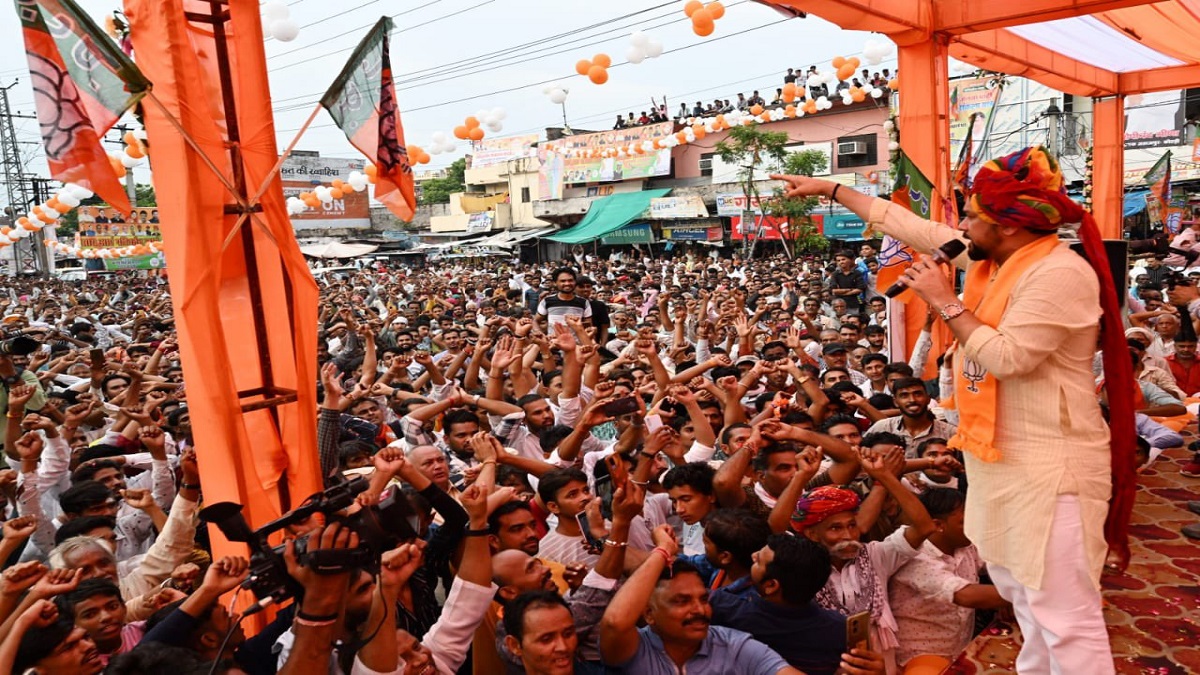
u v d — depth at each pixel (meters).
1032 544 2.34
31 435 4.97
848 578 3.65
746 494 4.54
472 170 47.69
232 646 2.74
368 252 45.53
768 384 7.38
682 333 10.02
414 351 10.80
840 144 29.52
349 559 2.22
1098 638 2.34
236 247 3.90
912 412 5.46
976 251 2.50
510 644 2.96
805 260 25.72
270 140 3.89
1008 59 10.11
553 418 6.28
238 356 3.91
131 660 2.52
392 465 3.10
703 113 33.84
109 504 4.60
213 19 3.79
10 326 14.63
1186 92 24.59
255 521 3.64
